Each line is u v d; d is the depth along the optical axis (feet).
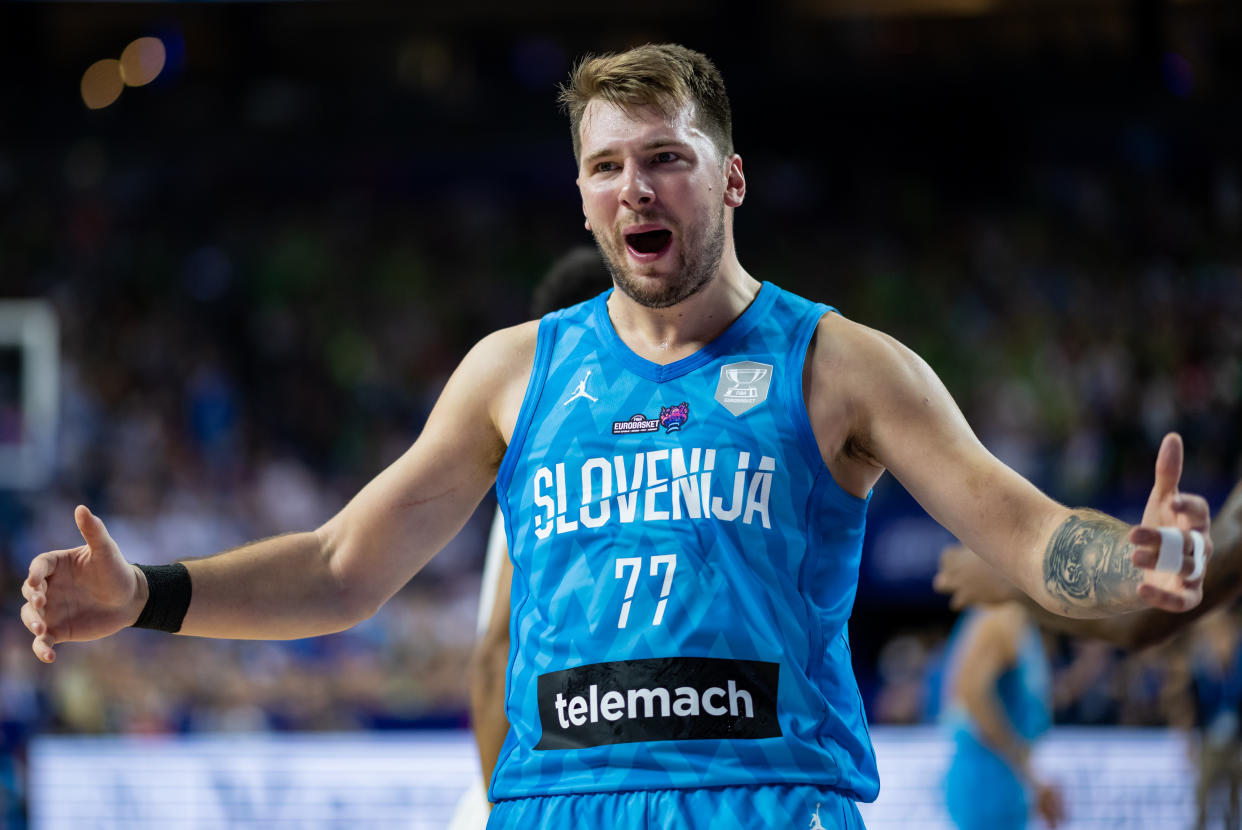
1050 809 69.62
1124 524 19.97
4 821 94.22
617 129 22.65
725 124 23.71
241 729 114.42
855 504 23.07
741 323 23.54
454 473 24.99
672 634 21.68
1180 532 17.92
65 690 110.63
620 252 22.90
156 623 23.47
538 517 23.24
